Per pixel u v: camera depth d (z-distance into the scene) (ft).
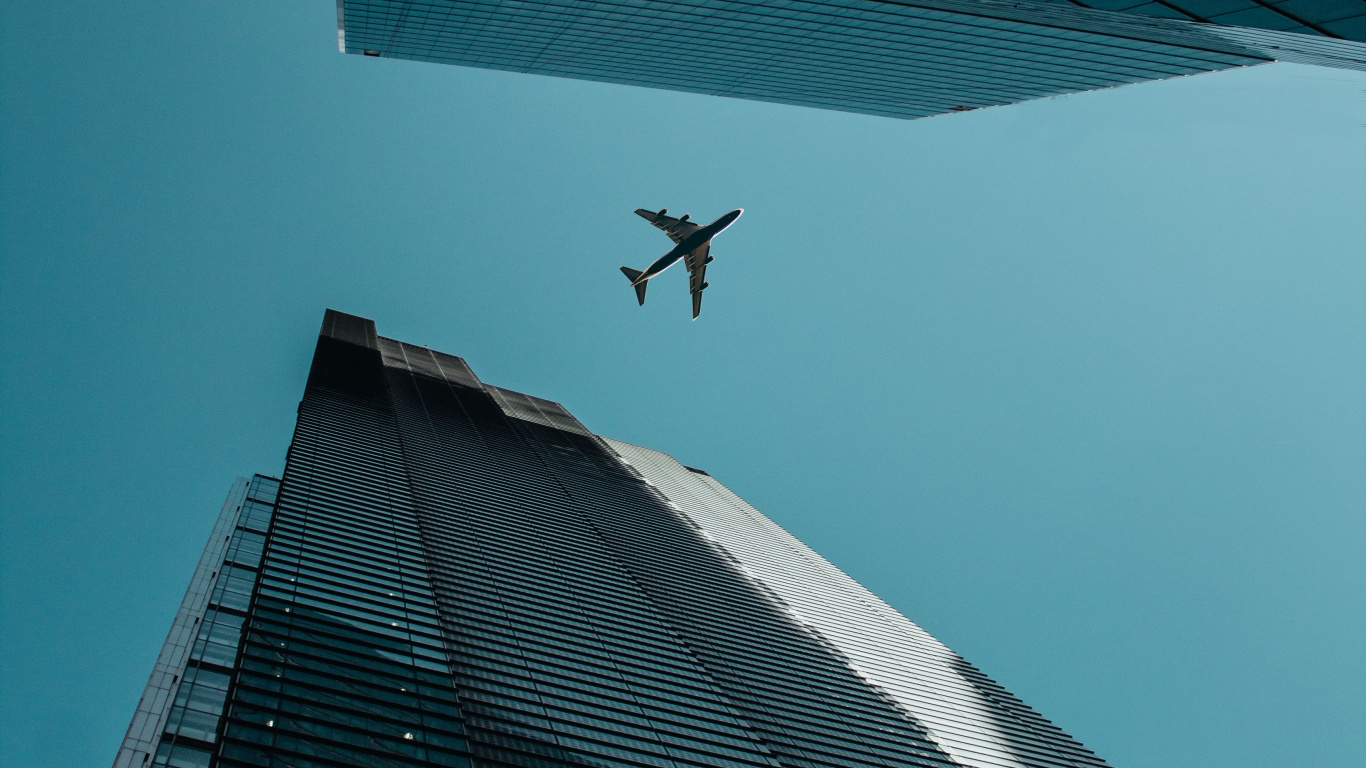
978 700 309.01
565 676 171.63
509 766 121.19
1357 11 65.05
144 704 106.73
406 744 113.91
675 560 335.47
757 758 173.27
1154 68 136.98
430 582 191.52
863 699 258.78
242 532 185.78
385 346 536.42
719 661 237.66
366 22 194.29
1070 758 274.77
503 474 349.20
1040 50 138.62
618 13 162.61
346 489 238.27
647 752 150.51
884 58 167.32
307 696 114.93
